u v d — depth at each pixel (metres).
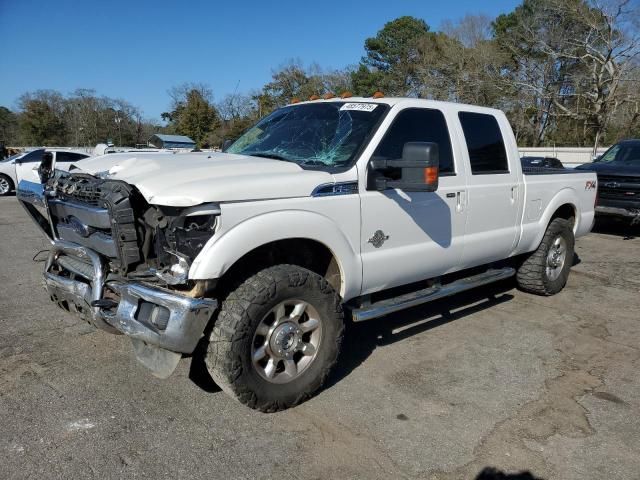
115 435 3.22
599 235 10.57
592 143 46.84
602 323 5.37
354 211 3.79
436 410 3.61
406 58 55.34
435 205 4.41
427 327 5.16
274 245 3.64
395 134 4.18
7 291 6.02
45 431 3.24
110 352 4.38
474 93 45.75
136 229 3.36
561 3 40.72
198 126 51.25
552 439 3.29
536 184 5.60
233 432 3.29
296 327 3.51
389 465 3.02
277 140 4.44
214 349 3.25
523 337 4.95
